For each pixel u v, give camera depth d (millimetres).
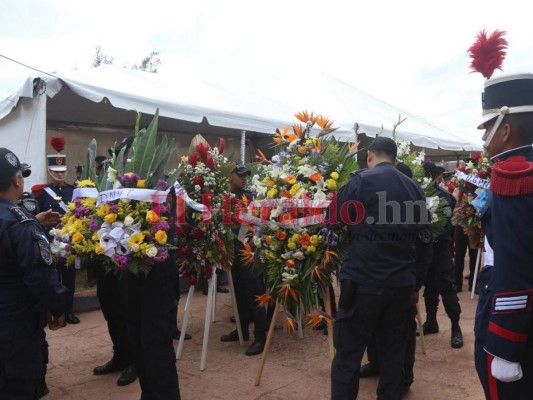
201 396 3412
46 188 4953
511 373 1645
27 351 2291
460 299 6328
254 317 4316
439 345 4457
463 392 3443
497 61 1846
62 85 5520
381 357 2910
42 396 3443
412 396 3389
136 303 3092
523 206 1624
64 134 8305
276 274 3449
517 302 1623
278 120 7805
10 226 2238
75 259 3094
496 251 1695
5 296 2244
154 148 3205
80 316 5637
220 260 4027
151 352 2977
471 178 5516
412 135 9781
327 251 3213
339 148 3637
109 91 5820
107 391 3547
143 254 2846
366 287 2682
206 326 3961
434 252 4418
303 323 5055
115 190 2941
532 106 1772
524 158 1730
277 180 3482
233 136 10609
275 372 3855
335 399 2670
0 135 5840
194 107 6699
